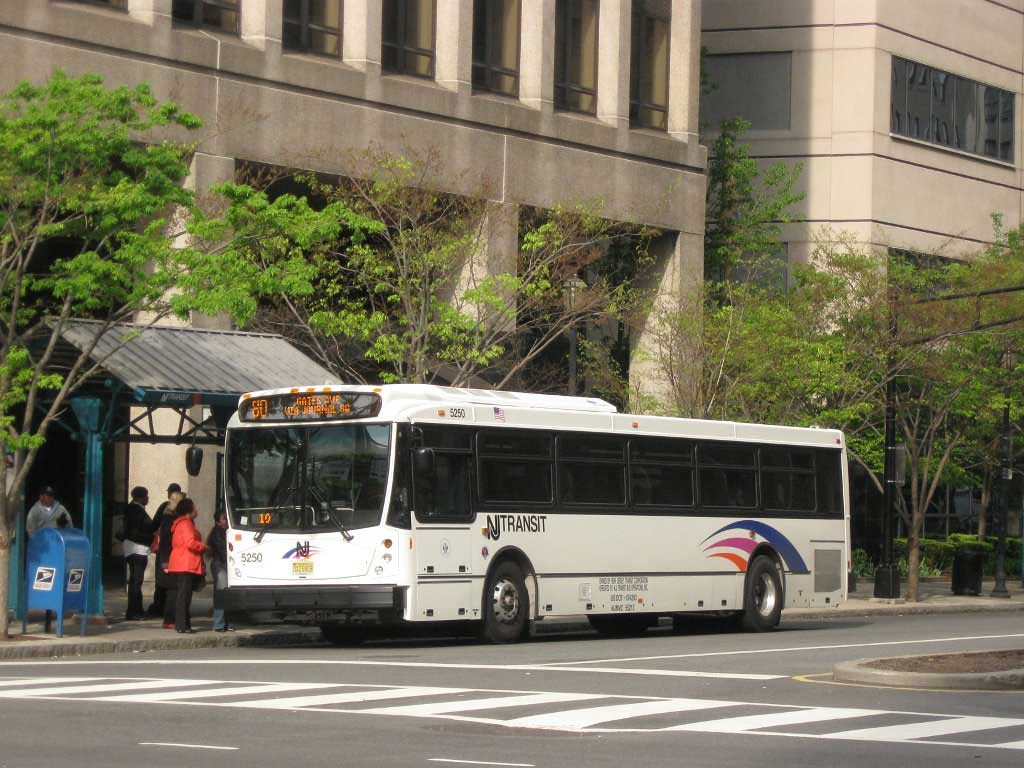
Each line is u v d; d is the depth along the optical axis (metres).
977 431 53.78
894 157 63.69
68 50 37.31
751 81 64.19
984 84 68.75
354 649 27.80
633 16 51.38
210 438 31.69
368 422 26.75
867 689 20.41
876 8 62.75
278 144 41.25
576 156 48.56
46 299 32.72
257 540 27.30
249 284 27.98
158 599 31.84
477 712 17.48
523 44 48.00
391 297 36.75
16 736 15.34
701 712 17.67
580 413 29.84
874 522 62.69
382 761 13.93
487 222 40.44
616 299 42.12
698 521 31.91
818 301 46.56
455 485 27.36
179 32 39.41
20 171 26.50
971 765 14.16
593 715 17.28
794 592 34.12
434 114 44.88
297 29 42.66
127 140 27.64
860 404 43.91
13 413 31.52
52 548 27.06
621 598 30.14
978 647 28.08
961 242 66.44
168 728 15.98
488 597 27.80
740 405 43.94
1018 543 63.03
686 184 52.00
